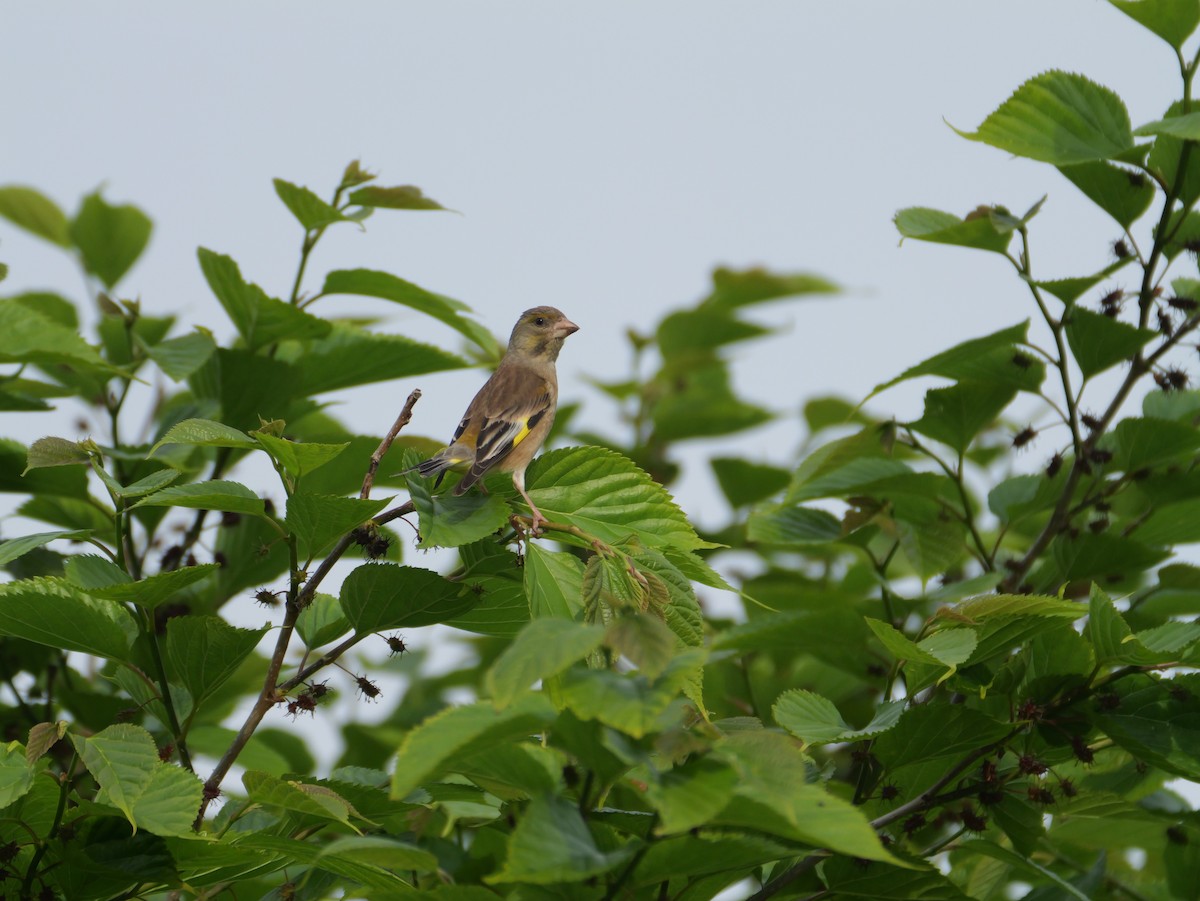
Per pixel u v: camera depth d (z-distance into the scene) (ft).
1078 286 34.37
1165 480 36.14
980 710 27.84
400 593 26.43
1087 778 30.76
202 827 24.79
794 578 45.32
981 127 34.17
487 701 19.43
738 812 18.98
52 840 24.02
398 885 23.35
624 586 24.13
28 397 37.93
